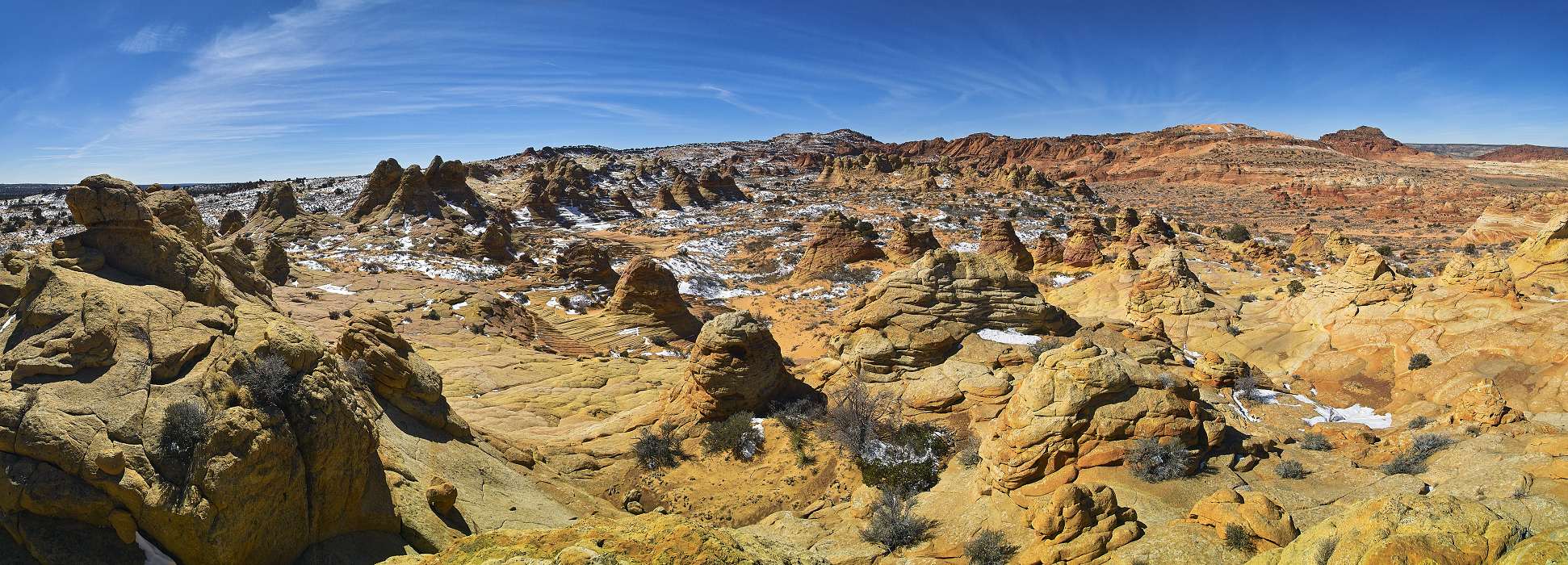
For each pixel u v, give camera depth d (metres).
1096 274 63.72
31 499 11.05
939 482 20.25
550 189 134.75
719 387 25.23
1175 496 16.25
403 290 57.25
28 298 13.84
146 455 11.63
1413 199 154.62
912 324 29.92
